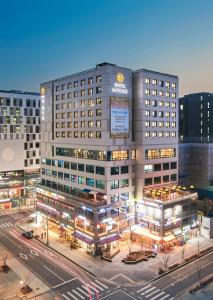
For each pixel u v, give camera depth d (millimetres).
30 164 135375
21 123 132625
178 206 85875
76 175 94250
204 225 91438
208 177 114375
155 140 93000
